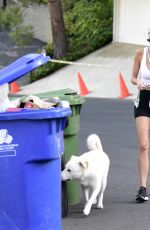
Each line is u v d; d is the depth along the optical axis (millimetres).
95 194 9898
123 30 38656
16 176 7797
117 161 14156
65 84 32094
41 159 7762
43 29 49156
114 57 35125
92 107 23844
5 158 7754
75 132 10258
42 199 7852
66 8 42844
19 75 8141
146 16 36656
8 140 7730
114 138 17094
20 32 38219
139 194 10734
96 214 10086
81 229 9289
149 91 10539
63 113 7773
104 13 39969
